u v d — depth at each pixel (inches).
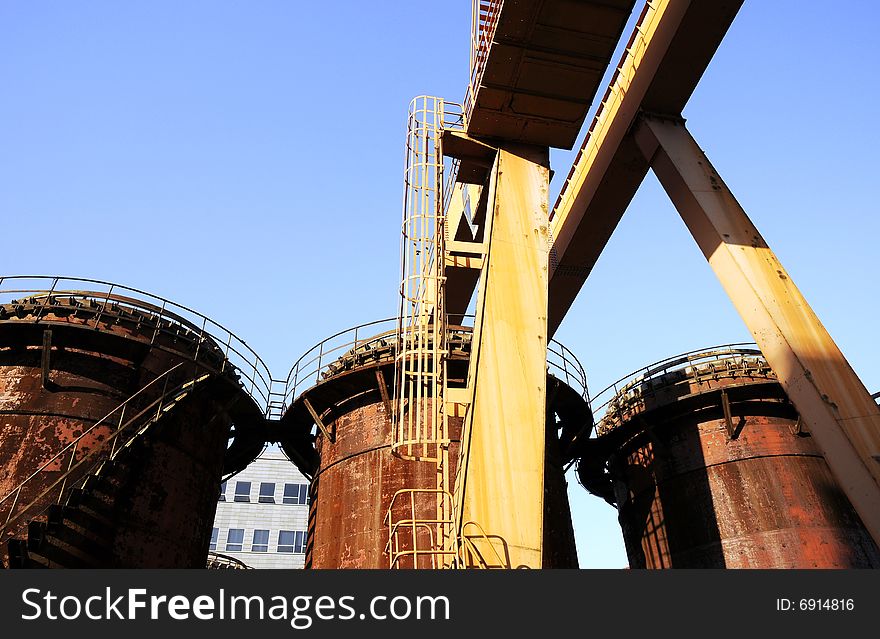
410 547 628.1
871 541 781.9
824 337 418.6
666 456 932.0
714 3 493.0
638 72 573.3
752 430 872.9
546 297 485.4
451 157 572.1
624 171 619.2
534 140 568.7
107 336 702.5
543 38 497.7
